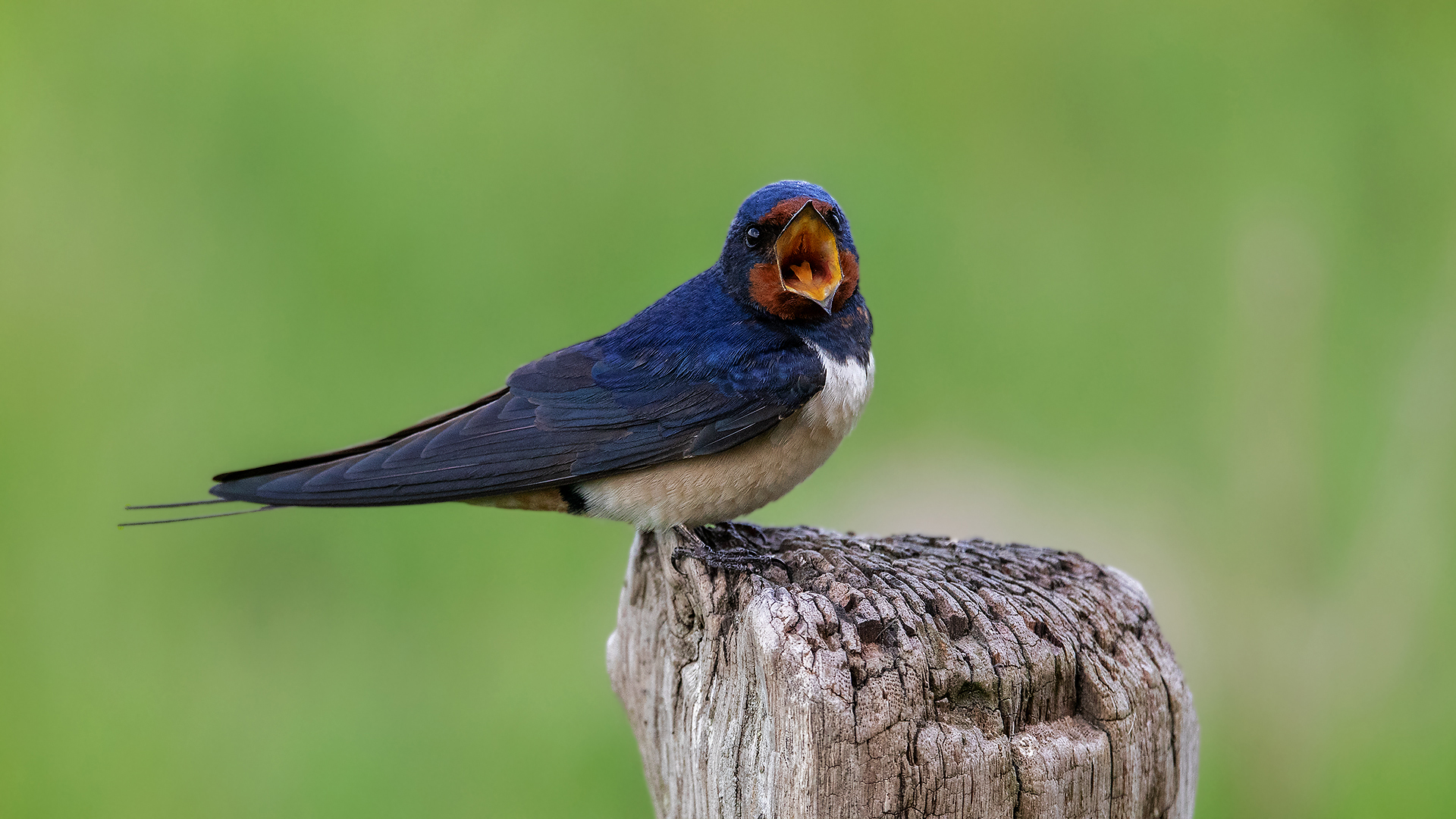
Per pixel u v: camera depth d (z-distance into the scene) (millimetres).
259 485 6543
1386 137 13273
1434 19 13391
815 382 6762
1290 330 11828
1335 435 11523
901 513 12195
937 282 13000
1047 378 12703
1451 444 10523
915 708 4520
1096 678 4727
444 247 12859
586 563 10977
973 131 14039
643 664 6145
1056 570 5516
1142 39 14219
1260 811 10070
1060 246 13227
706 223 13086
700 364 6832
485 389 12312
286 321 12633
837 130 13852
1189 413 12398
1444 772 9734
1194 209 13266
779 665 4531
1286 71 13828
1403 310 11938
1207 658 10648
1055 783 4535
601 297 12656
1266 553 10945
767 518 12086
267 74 13688
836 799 4422
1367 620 10484
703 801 5320
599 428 6781
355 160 13266
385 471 6648
